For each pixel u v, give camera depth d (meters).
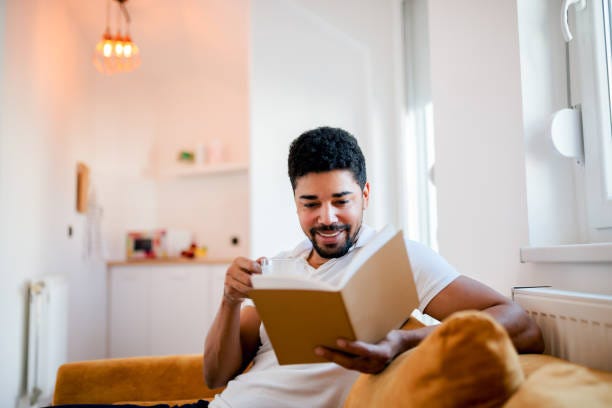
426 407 0.62
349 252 1.12
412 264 1.05
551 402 0.57
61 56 3.33
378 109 2.68
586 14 1.31
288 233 2.79
